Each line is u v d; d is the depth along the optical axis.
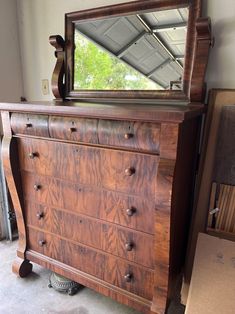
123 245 1.19
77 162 1.21
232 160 1.23
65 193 1.30
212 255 1.17
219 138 1.25
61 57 1.63
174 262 1.26
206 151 1.31
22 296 1.43
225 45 1.26
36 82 1.94
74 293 1.46
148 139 0.99
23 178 1.44
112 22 1.46
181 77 1.32
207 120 1.30
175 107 1.16
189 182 1.34
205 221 1.33
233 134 1.22
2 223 1.93
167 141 0.94
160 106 1.22
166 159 0.97
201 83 1.21
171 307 1.38
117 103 1.47
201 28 1.13
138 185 1.07
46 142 1.28
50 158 1.29
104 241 1.24
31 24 1.82
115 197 1.15
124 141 1.04
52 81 1.63
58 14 1.69
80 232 1.31
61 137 1.22
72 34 1.59
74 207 1.29
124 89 1.49
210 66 1.31
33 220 1.48
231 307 1.01
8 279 1.56
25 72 1.97
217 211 1.29
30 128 1.30
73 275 1.39
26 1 1.79
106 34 1.50
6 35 1.83
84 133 1.13
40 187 1.38
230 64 1.27
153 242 1.10
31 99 2.01
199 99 1.25
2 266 1.67
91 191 1.21
